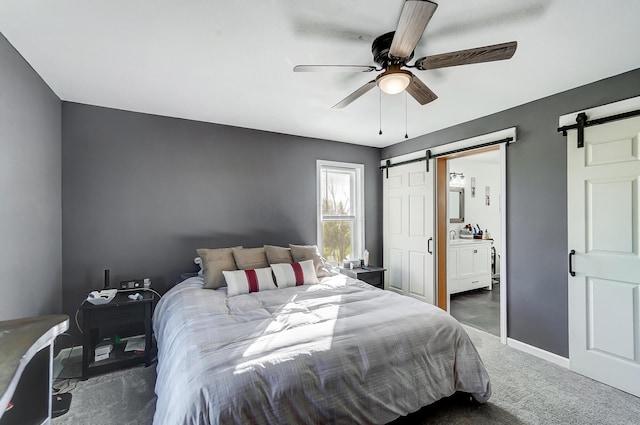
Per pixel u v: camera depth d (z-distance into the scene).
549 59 1.96
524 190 2.74
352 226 4.38
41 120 2.26
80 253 2.71
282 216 3.72
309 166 3.92
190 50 1.88
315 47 1.85
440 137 3.58
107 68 2.10
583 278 2.33
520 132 2.77
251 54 1.93
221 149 3.37
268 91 2.49
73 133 2.69
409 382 1.66
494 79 2.25
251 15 1.54
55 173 2.52
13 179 1.86
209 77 2.24
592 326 2.28
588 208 2.31
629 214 2.11
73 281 2.67
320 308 2.13
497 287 5.29
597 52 1.88
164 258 3.07
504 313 2.89
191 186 3.21
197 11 1.51
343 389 1.46
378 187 4.52
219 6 1.48
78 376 2.30
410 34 1.36
